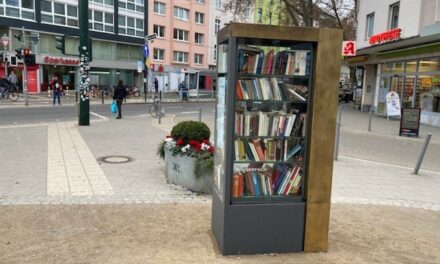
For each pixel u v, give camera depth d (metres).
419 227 5.29
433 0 17.88
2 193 6.11
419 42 19.31
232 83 3.90
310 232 4.24
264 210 4.12
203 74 42.84
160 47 52.88
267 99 4.11
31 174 7.34
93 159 8.78
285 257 4.13
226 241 4.09
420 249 4.53
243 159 4.14
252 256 4.12
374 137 14.51
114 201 5.83
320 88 4.04
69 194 6.12
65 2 40.88
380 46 21.52
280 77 4.11
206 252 4.17
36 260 3.91
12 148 9.89
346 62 29.75
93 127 14.53
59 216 5.14
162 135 12.83
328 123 4.11
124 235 4.58
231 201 4.09
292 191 4.29
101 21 44.81
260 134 4.15
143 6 49.59
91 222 4.96
